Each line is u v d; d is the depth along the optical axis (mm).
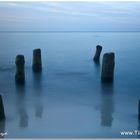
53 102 13711
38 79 18078
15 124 10758
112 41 41875
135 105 13250
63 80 17922
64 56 27078
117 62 23984
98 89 15961
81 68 21453
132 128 10461
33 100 14016
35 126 10617
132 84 16953
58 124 10820
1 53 28359
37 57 19578
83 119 11398
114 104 13406
